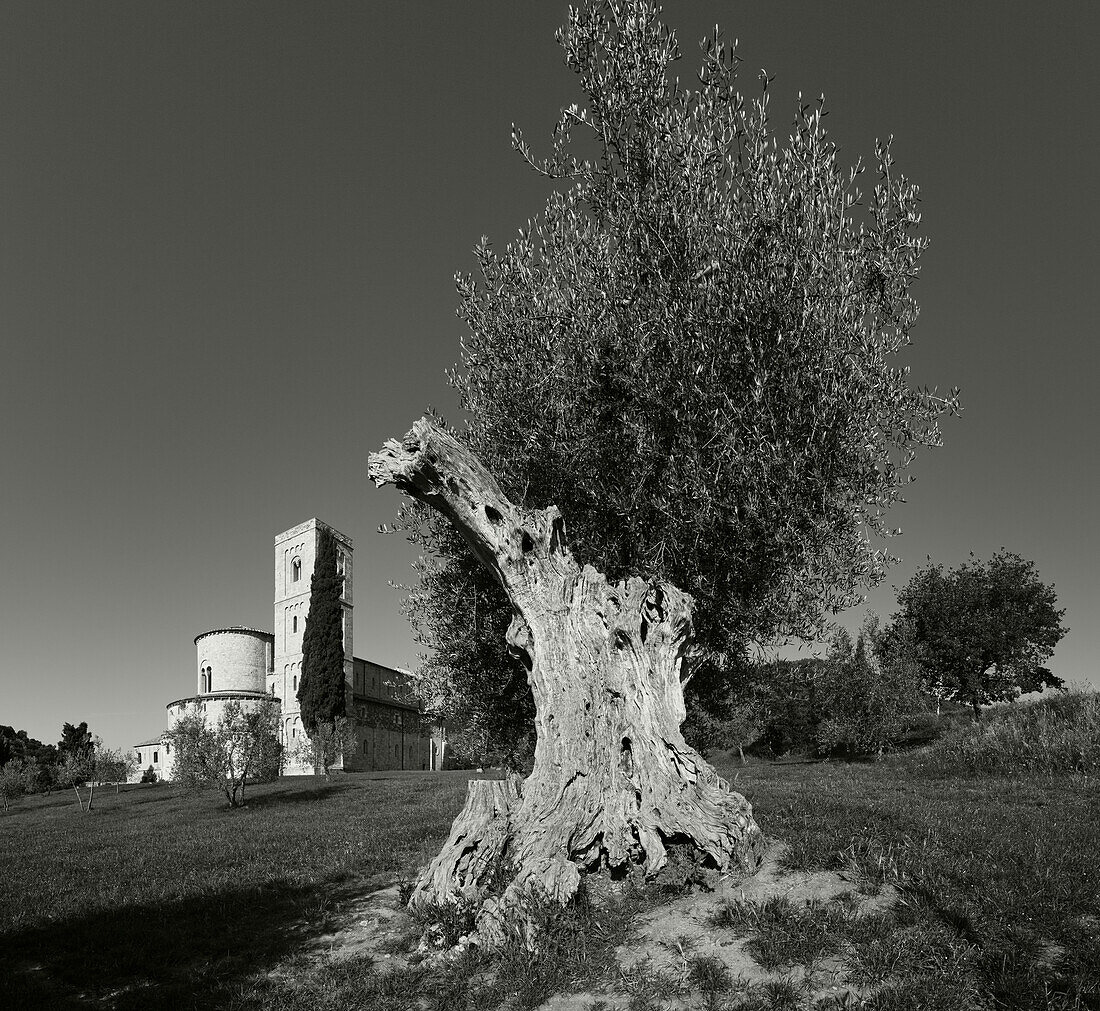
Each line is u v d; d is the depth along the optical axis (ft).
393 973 24.48
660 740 31.89
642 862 29.84
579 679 32.68
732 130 34.73
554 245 41.11
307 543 279.28
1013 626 159.74
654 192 35.73
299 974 25.72
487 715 48.60
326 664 246.27
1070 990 18.47
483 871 29.84
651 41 36.78
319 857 47.75
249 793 151.12
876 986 19.57
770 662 43.57
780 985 19.85
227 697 262.88
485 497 34.01
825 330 33.94
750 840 28.48
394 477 32.63
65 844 73.87
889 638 150.10
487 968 24.06
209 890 38.99
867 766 92.32
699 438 35.22
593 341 37.11
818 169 34.42
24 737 345.72
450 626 47.80
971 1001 18.65
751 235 34.24
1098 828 35.58
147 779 293.64
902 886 24.66
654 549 37.81
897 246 34.99
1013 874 25.21
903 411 36.86
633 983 21.56
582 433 38.86
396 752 295.07
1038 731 75.66
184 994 24.14
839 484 36.81
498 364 42.14
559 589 34.12
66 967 27.48
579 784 31.19
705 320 34.27
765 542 36.17
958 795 55.36
